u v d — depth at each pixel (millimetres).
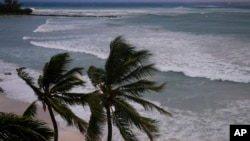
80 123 8703
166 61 27125
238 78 21688
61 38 44094
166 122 15172
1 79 23469
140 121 9531
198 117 15727
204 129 14406
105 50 33469
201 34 44531
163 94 19172
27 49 36438
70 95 9539
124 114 9773
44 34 49219
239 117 15562
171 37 41625
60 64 9977
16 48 37312
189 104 17562
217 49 32000
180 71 23875
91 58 30234
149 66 10266
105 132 14008
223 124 14859
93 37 43719
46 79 9742
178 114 16172
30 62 29469
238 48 32219
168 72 23812
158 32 47750
